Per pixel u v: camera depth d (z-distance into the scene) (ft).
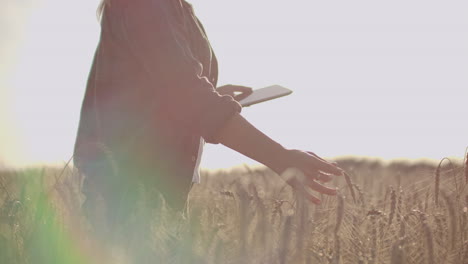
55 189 7.97
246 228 7.53
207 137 8.61
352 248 8.20
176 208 9.26
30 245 7.56
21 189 8.62
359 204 9.87
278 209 8.67
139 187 7.63
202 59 10.17
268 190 11.44
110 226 7.49
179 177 9.28
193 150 9.40
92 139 9.71
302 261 7.30
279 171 8.32
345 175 9.79
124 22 9.12
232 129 8.50
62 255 7.47
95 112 9.62
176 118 8.88
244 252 7.30
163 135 9.29
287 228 7.23
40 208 7.68
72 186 8.14
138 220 7.41
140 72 9.37
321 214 9.07
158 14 9.04
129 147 9.26
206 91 8.75
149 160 9.23
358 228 8.53
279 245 7.18
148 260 7.25
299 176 8.02
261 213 7.73
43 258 7.52
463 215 8.59
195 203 9.57
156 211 7.72
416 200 9.90
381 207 9.75
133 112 9.34
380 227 8.52
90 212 7.64
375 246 8.18
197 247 7.34
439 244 8.29
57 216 7.66
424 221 7.99
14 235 7.76
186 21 10.02
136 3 9.09
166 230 7.56
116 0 9.30
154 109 9.32
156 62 8.89
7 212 8.04
